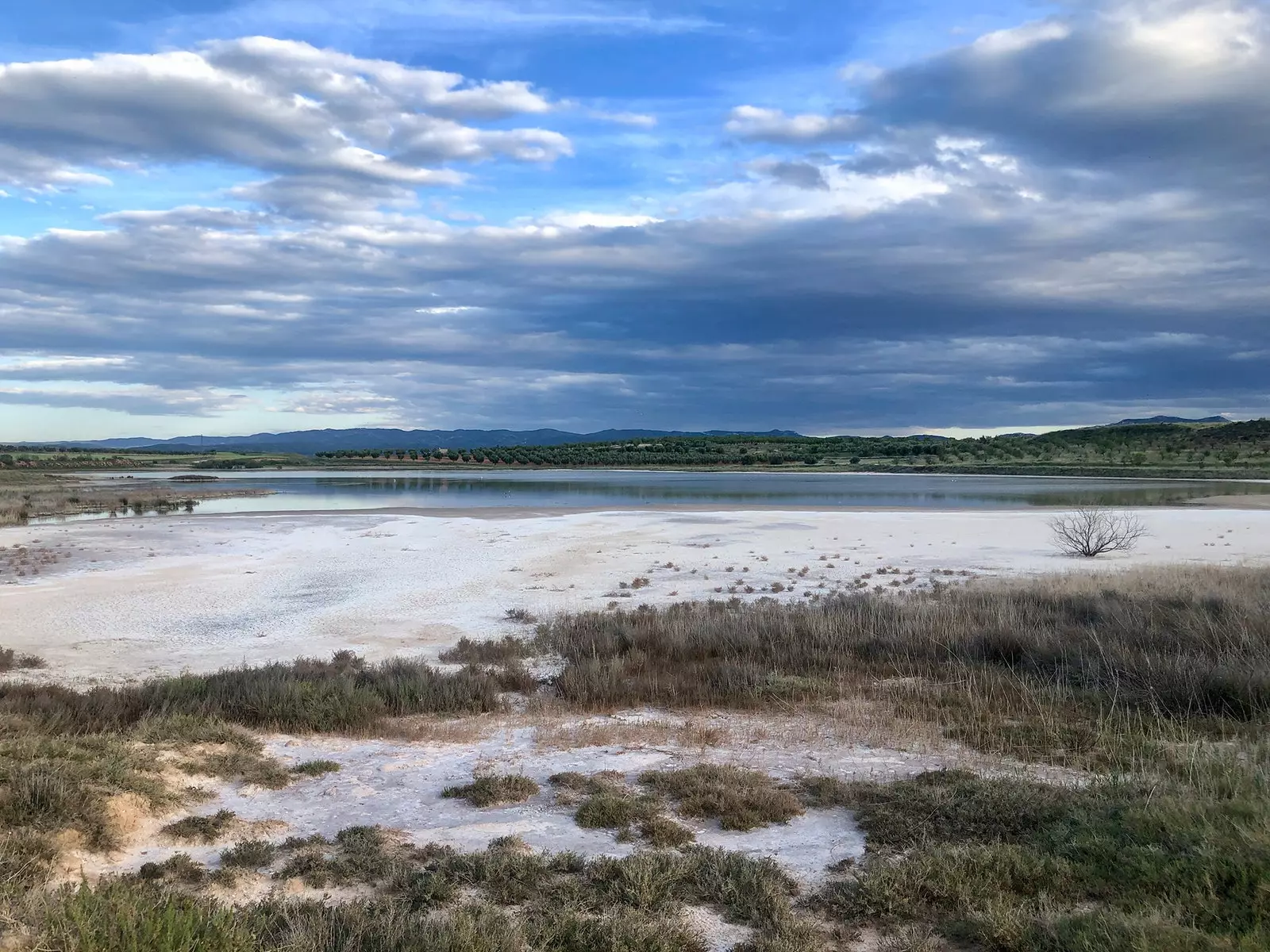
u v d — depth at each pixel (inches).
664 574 1044.5
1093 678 470.6
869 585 936.9
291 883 225.9
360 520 1790.1
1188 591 711.7
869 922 202.2
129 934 168.9
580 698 489.1
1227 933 178.7
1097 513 1365.7
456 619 786.8
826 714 428.8
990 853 225.8
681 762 344.8
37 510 2017.7
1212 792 258.5
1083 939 175.9
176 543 1393.9
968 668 514.9
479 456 6688.0
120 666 615.8
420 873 228.5
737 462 6181.1
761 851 247.9
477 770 339.9
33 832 232.5
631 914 201.2
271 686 478.0
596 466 6127.0
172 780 307.0
